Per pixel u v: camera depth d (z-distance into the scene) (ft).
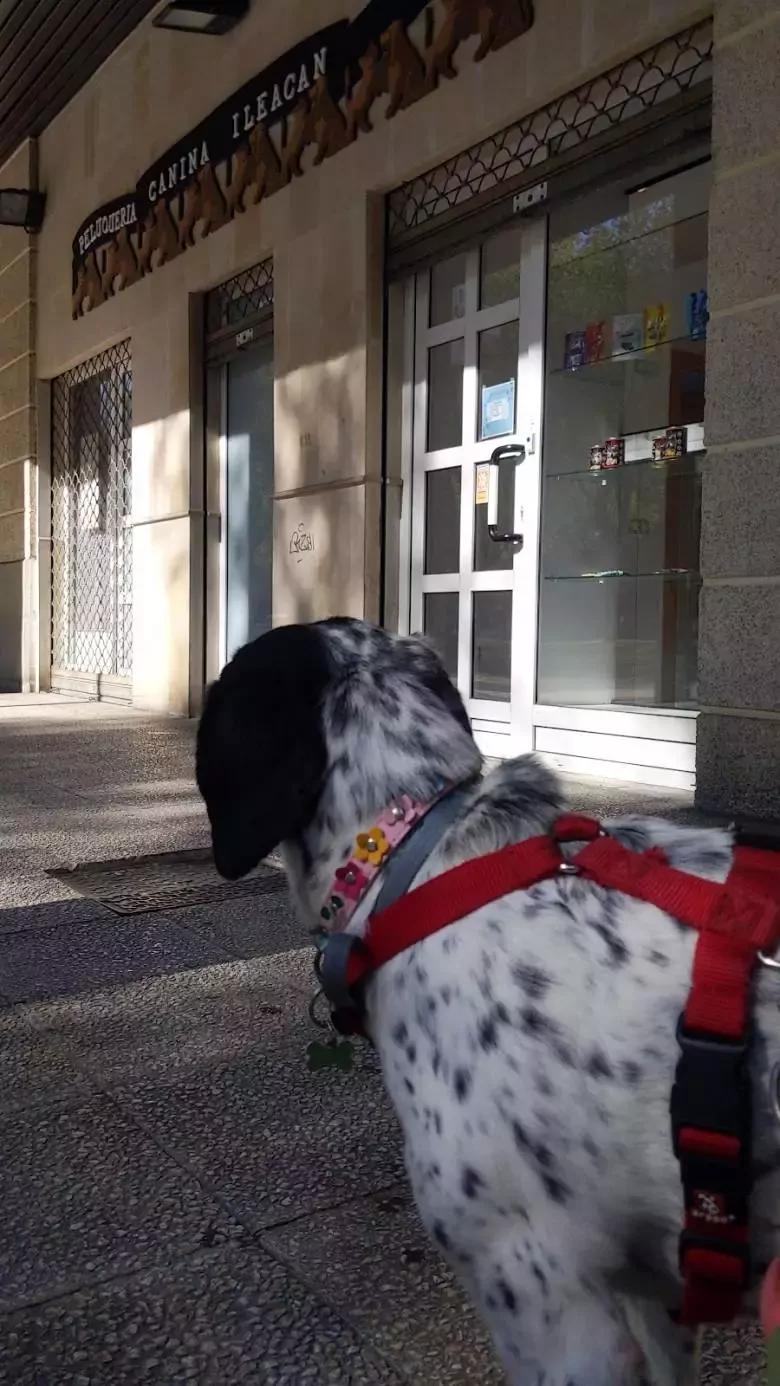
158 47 33.99
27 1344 6.68
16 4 33.60
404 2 24.21
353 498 26.43
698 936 4.54
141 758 26.17
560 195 21.53
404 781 5.34
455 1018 4.75
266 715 5.38
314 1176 8.45
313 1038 10.75
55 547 44.24
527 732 23.71
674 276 21.44
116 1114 9.36
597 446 22.70
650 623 22.00
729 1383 6.44
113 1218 7.93
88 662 42.29
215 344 32.65
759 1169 4.23
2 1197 8.18
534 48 21.30
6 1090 9.77
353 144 25.94
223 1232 7.77
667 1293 4.70
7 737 29.68
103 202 37.93
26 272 43.45
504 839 5.15
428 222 24.68
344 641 5.68
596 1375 4.38
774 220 16.43
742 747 17.25
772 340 16.52
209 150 31.40
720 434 17.24
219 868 5.33
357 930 5.26
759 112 16.53
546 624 23.36
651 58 19.56
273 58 28.76
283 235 28.48
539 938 4.74
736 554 17.12
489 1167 4.58
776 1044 4.26
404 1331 6.79
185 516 33.55
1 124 42.52
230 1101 9.57
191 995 11.81
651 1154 4.36
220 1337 6.75
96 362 40.19
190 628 33.73
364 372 25.98
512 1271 4.60
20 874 16.25
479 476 24.67
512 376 23.93
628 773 21.57
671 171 20.80
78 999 11.71
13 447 45.09
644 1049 4.42
